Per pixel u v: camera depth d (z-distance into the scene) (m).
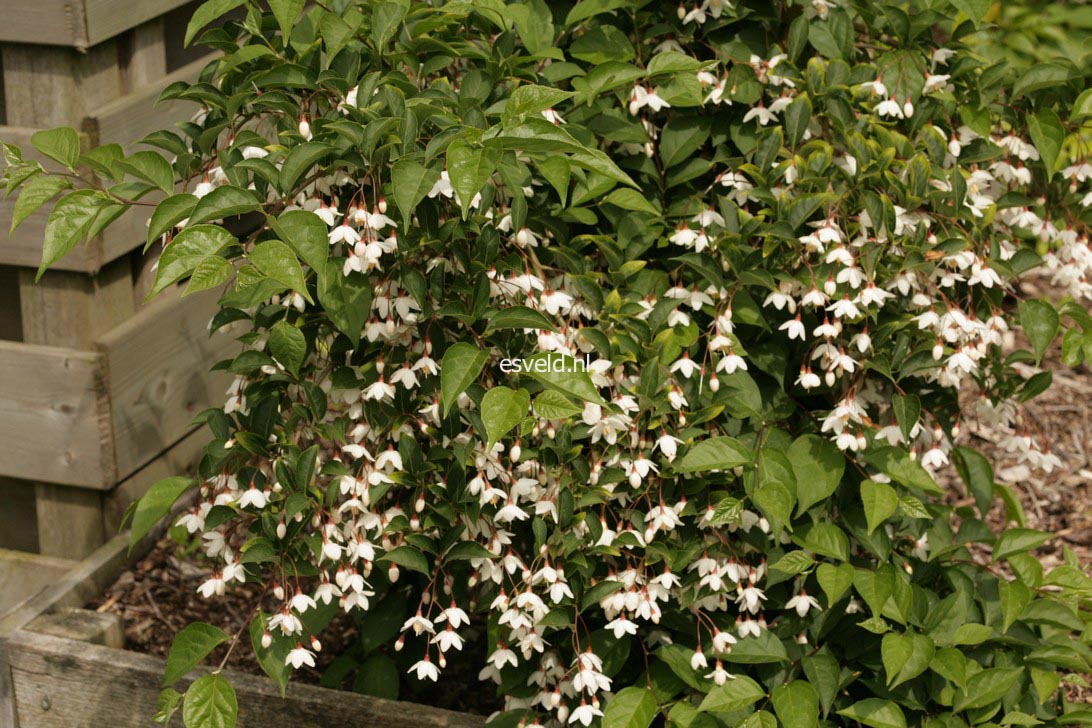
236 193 1.83
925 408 2.50
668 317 2.25
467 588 2.44
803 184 2.28
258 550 2.09
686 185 2.53
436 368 2.06
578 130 2.24
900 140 2.30
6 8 2.73
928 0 2.56
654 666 2.37
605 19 2.51
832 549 2.23
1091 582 2.47
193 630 2.11
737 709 2.16
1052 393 4.25
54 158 2.03
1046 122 2.37
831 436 2.38
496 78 2.21
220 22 3.47
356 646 2.76
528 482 2.07
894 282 2.24
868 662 2.36
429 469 2.12
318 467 2.40
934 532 2.57
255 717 2.55
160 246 3.19
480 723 2.44
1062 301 2.45
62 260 2.86
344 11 2.25
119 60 2.96
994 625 2.43
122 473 3.08
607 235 2.37
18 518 3.21
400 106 1.99
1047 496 3.76
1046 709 2.46
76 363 2.93
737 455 2.15
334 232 1.94
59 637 2.72
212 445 2.16
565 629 2.33
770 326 2.42
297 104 2.19
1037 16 4.69
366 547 2.09
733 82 2.38
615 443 2.18
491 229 2.04
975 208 2.32
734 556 2.24
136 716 2.66
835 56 2.46
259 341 2.24
